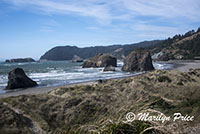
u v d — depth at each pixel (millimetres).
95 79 33812
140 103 4023
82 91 13711
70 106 10297
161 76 17688
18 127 7648
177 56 120125
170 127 3174
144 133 2807
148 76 18625
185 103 6773
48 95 12672
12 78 25469
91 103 10086
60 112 9781
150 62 54188
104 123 3242
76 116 8758
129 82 16359
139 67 53500
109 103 10102
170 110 5883
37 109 10242
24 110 9656
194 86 12859
